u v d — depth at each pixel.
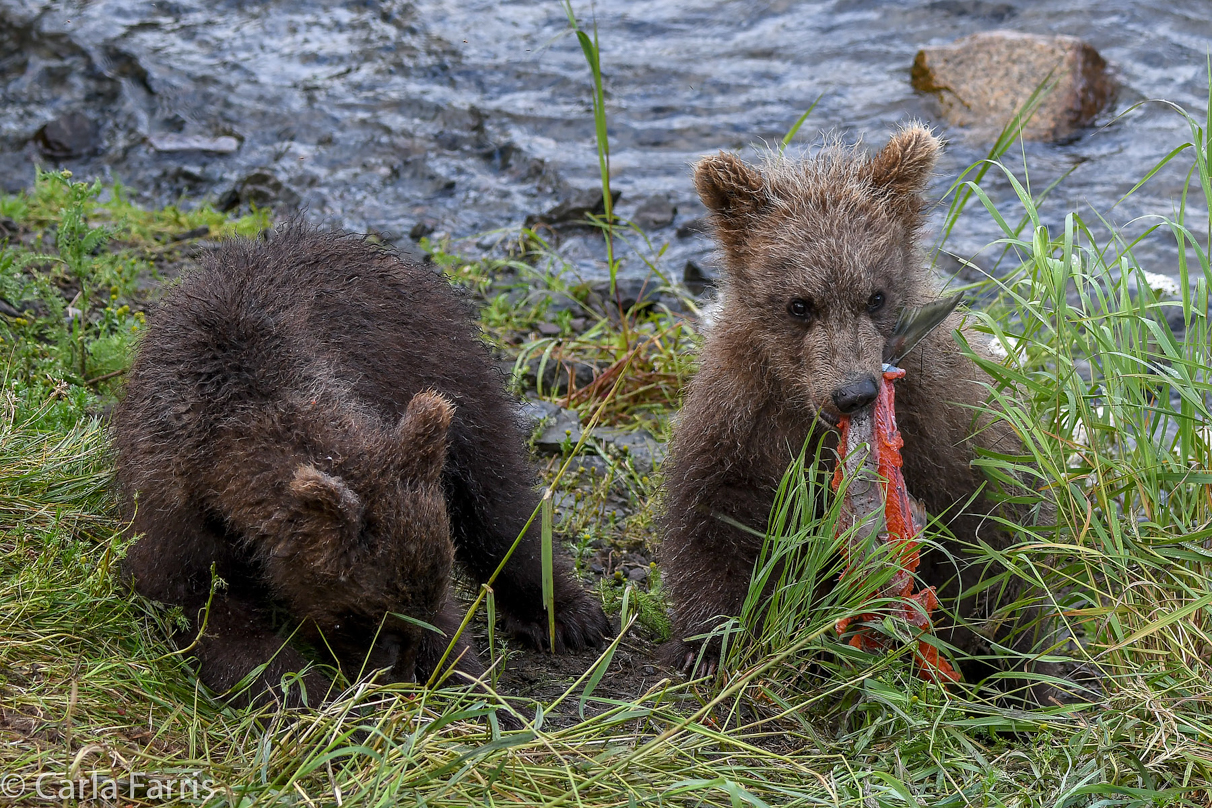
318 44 22.56
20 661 6.33
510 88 20.84
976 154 17.62
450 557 6.41
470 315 8.63
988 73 18.61
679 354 12.09
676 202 17.27
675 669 7.98
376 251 8.29
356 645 6.46
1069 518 7.68
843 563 7.34
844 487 7.02
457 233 16.59
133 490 6.97
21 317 10.61
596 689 7.77
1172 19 20.53
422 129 19.59
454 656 7.04
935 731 6.65
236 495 6.49
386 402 7.47
